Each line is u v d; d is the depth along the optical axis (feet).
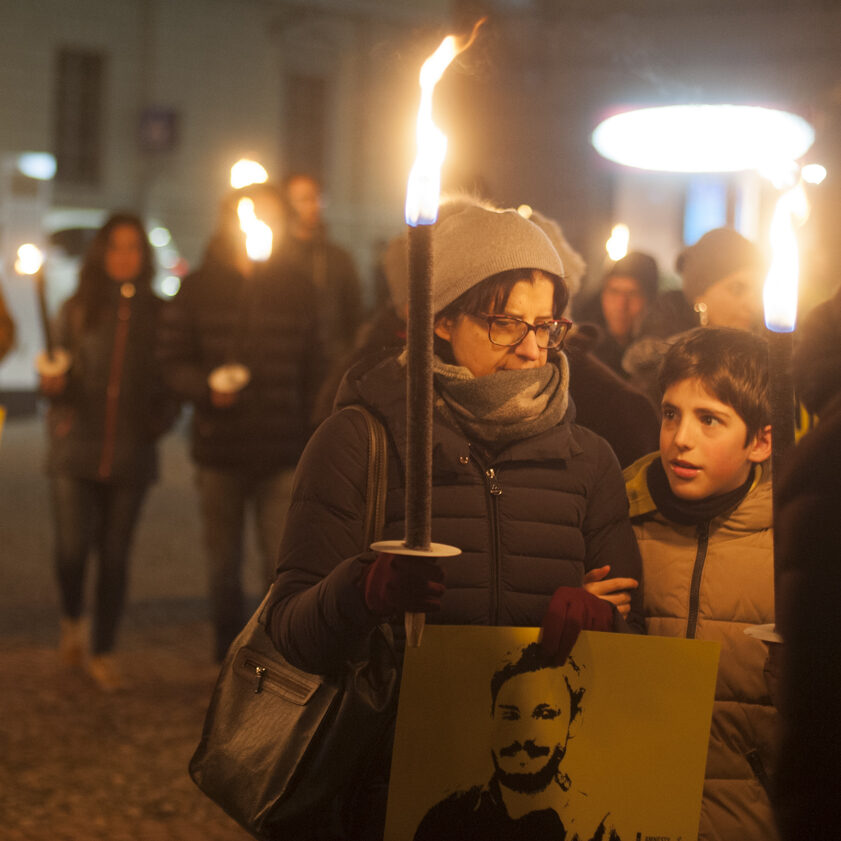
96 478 23.13
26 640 25.95
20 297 88.63
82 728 20.40
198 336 22.88
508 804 8.13
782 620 6.47
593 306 22.56
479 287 9.02
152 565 34.58
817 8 82.12
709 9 85.76
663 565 9.93
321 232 29.35
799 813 6.24
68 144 117.19
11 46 113.09
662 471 10.11
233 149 121.90
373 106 127.75
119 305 23.80
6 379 86.99
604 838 8.16
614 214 95.09
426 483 6.88
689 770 8.27
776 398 7.36
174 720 20.92
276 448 22.70
